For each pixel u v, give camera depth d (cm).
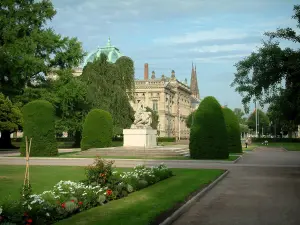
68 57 4953
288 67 2122
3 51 4322
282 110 2320
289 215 1119
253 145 8025
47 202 948
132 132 4356
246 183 1867
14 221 819
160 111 11969
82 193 1125
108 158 3416
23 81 4772
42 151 3634
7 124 5206
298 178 2086
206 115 3469
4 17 4444
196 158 3434
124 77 5569
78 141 5925
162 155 3766
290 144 8338
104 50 9881
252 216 1104
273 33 2244
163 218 1011
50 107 3738
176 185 1645
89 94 5212
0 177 1917
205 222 1023
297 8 2136
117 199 1283
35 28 4722
